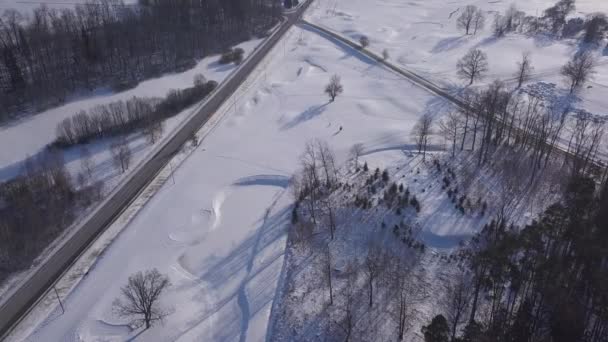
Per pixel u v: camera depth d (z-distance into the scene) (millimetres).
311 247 78875
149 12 195625
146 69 159000
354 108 133500
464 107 124125
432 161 102812
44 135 115938
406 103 135625
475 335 52875
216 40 191750
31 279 72875
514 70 153250
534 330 56219
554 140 102375
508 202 87625
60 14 190875
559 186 91625
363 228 82688
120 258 77625
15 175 99312
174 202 92562
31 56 152500
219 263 77125
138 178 100125
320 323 64125
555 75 145500
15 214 83562
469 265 73250
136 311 61625
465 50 180000
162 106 128875
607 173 89188
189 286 72062
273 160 106562
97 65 152750
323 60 179125
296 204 89625
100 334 63125
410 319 63500
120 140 112062
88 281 72562
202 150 112562
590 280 57594
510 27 198750
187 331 63688
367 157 105625
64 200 89625
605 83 135875
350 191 92812
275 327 64062
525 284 64500
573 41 176000
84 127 113250
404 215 85125
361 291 68750
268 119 130000
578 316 54031
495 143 108312
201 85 143500
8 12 182250
